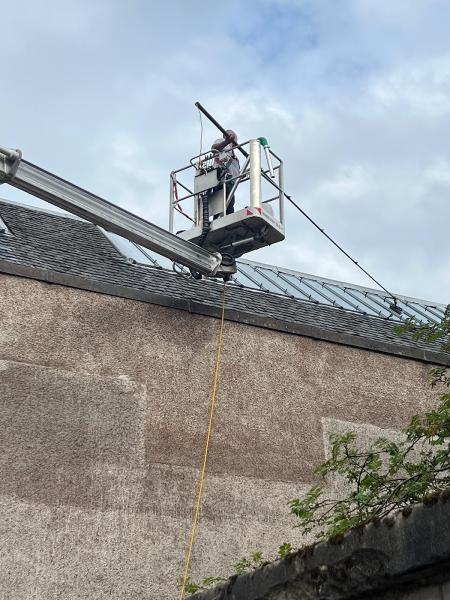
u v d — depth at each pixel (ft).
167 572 23.29
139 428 24.79
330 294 40.93
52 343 24.61
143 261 33.60
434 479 17.72
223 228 29.35
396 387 30.09
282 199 31.17
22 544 21.70
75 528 22.58
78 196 25.09
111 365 25.23
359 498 18.12
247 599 13.42
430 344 34.63
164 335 26.55
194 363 26.68
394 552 11.20
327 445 27.68
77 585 21.95
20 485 22.33
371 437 28.53
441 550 10.52
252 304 32.01
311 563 12.41
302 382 28.40
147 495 24.00
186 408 25.88
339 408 28.66
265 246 30.35
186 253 27.89
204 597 14.43
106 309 26.00
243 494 25.48
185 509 24.39
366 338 30.66
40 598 21.33
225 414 26.43
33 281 25.22
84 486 23.21
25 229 33.01
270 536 25.22
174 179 31.76
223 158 30.45
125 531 23.22
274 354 28.35
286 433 27.22
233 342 27.76
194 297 29.76
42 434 23.24
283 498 26.00
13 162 23.50
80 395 24.30
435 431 18.71
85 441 23.79
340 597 12.01
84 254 31.32
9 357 23.79
